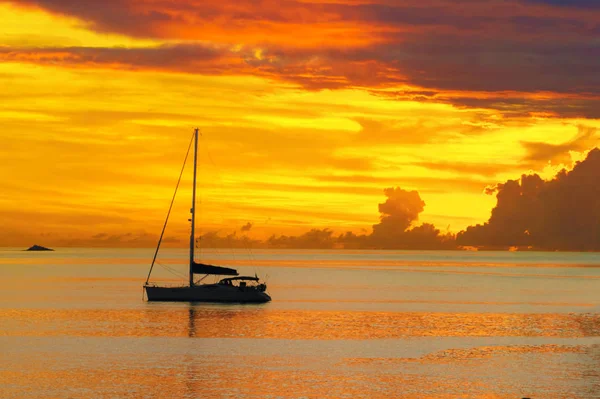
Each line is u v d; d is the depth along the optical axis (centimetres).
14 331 9062
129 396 5881
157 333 8938
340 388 6144
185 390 6062
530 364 7012
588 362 7112
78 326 9512
